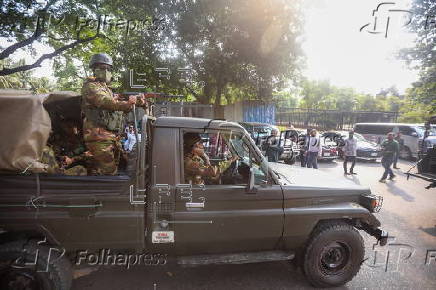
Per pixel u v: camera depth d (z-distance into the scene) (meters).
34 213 2.35
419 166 6.17
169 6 10.63
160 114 3.41
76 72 13.97
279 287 3.12
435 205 6.27
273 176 2.89
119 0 10.55
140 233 2.54
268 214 2.79
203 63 11.80
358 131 16.28
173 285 3.10
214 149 3.60
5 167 2.24
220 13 10.89
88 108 2.74
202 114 12.38
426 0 11.23
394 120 22.45
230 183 3.07
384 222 5.23
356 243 3.07
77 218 2.40
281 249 3.03
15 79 8.02
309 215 2.91
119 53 11.07
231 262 2.78
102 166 2.75
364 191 3.24
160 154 2.64
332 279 3.08
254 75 12.73
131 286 3.06
